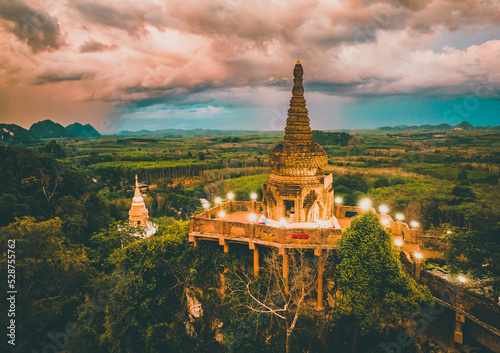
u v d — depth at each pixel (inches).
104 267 1584.6
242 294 1016.9
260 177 4837.6
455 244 1009.5
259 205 1316.4
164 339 1047.0
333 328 943.7
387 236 869.2
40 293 1272.1
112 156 7652.6
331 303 990.4
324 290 1003.3
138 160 7751.0
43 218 2021.4
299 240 952.3
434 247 1155.3
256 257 1018.1
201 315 1080.8
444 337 916.6
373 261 845.8
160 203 3971.5
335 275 952.3
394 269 844.6
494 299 914.1
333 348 937.5
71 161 5211.6
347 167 4488.2
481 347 864.9
